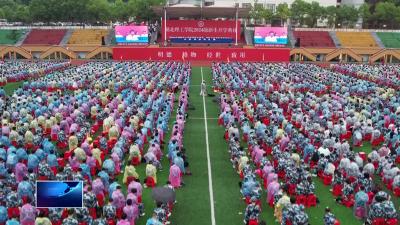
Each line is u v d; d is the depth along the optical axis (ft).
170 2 361.92
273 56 250.37
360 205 61.00
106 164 71.67
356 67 212.02
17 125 91.20
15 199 58.29
